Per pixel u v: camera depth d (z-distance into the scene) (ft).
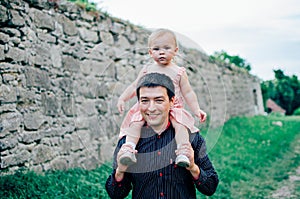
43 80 17.12
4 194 13.17
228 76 51.98
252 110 66.44
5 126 14.60
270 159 28.22
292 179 22.97
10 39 15.20
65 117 18.58
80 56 19.93
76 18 19.85
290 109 124.77
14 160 15.02
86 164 19.67
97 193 15.51
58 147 17.93
